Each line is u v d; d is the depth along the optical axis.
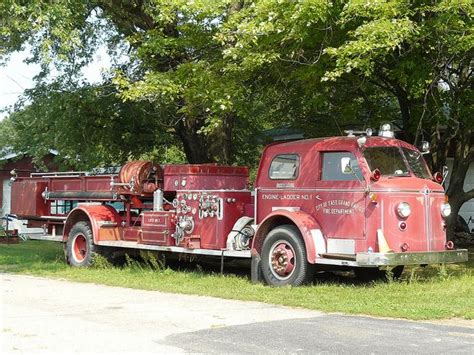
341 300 8.98
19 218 16.19
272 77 13.42
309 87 13.05
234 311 8.35
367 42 10.09
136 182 13.15
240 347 6.27
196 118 16.39
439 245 10.38
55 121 17.05
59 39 12.89
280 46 12.01
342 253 10.14
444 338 6.67
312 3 10.35
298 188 10.81
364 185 10.00
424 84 12.08
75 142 17.62
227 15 12.97
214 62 13.12
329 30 11.38
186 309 8.52
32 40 13.34
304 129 16.34
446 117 13.61
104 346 6.30
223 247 11.62
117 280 11.50
